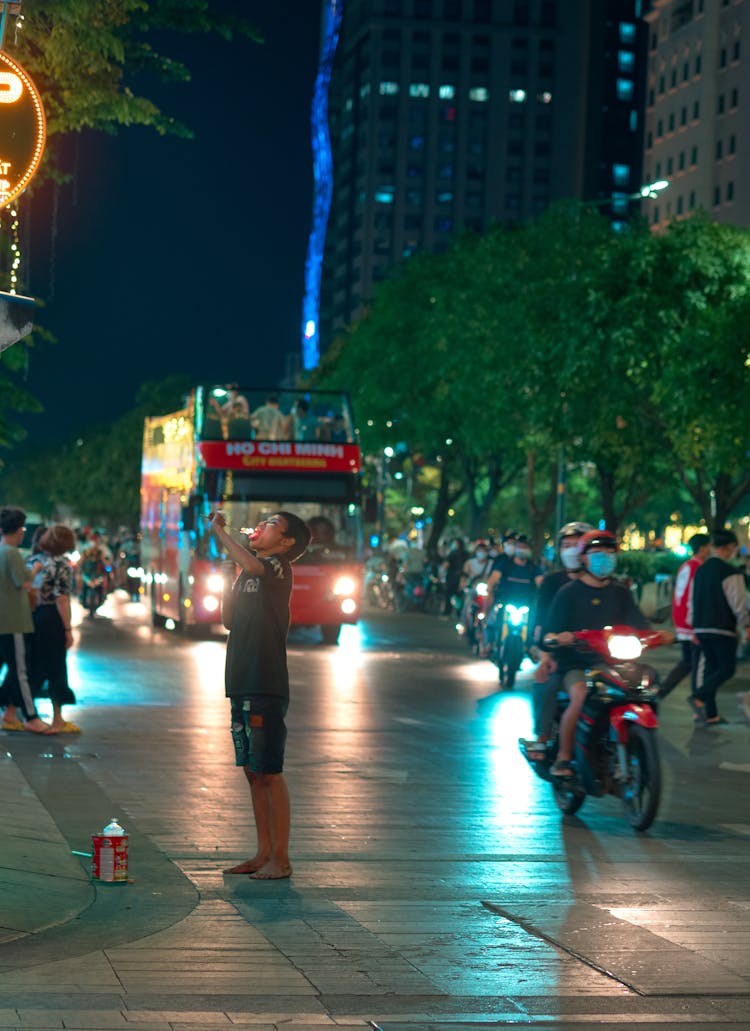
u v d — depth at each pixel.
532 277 53.31
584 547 13.32
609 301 39.97
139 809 12.74
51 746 16.72
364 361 69.25
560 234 54.25
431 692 24.81
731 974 8.05
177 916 9.05
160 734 18.03
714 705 21.12
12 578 17.59
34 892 9.41
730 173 133.62
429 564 61.12
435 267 67.75
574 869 10.85
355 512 36.16
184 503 36.84
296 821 12.48
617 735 12.62
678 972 8.07
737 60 132.62
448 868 10.77
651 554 55.12
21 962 7.91
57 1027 6.75
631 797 12.65
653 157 147.62
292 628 43.16
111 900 9.40
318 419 36.34
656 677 12.98
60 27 19.91
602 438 43.31
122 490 173.38
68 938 8.46
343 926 8.93
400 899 9.71
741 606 21.05
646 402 42.28
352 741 17.92
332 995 7.52
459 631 42.56
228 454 35.59
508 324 53.50
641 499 52.31
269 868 10.27
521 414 53.72
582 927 9.04
